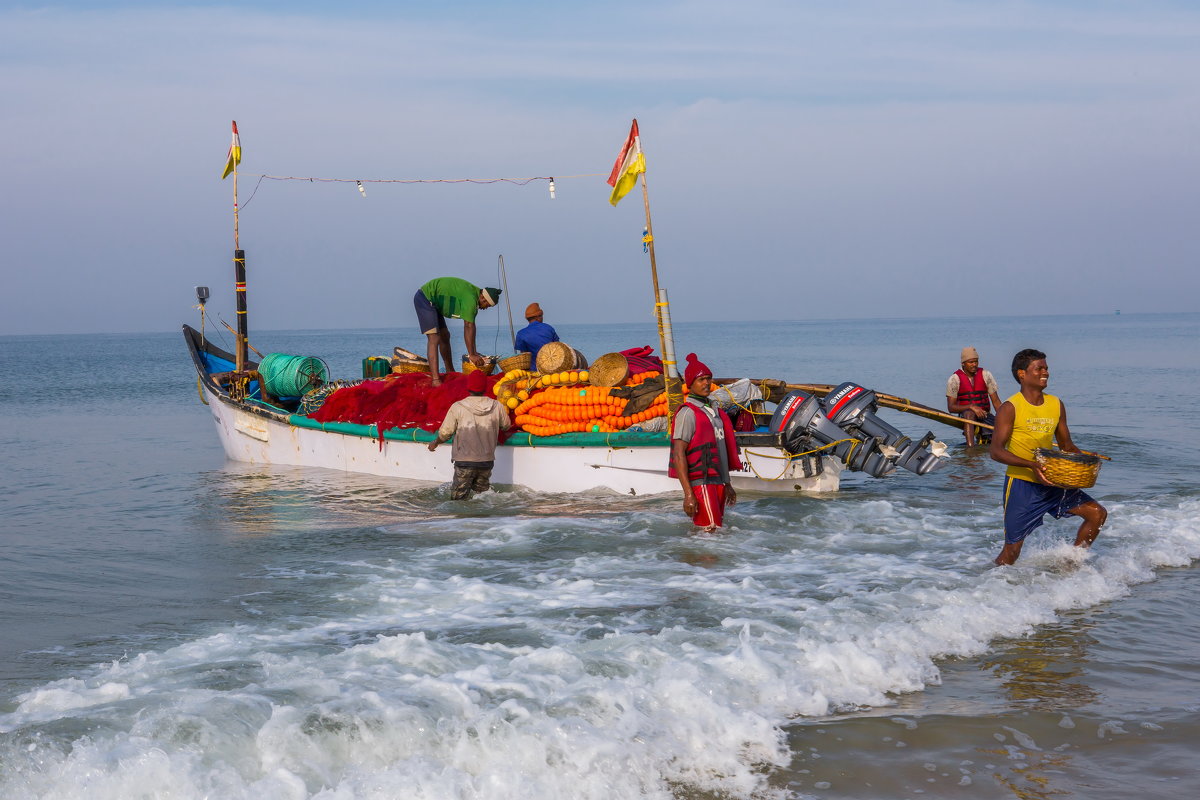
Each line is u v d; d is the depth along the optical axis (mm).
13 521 10133
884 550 8109
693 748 4199
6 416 25453
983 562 7621
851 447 10094
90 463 15352
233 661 5180
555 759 4004
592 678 4828
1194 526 8703
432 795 3674
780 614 6055
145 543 8875
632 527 8945
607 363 11109
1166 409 21422
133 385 40594
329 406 12977
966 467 12977
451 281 12492
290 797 3650
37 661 5406
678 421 8727
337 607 6500
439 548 8328
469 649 5340
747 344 101125
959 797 3855
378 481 12195
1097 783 3961
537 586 7004
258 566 7840
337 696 4531
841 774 4035
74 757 3852
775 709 4652
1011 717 4594
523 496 10812
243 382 15227
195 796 3621
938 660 5379
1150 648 5598
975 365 14781
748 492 10797
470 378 10672
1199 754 4219
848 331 198125
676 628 5699
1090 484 6906
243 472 13578
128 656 5496
